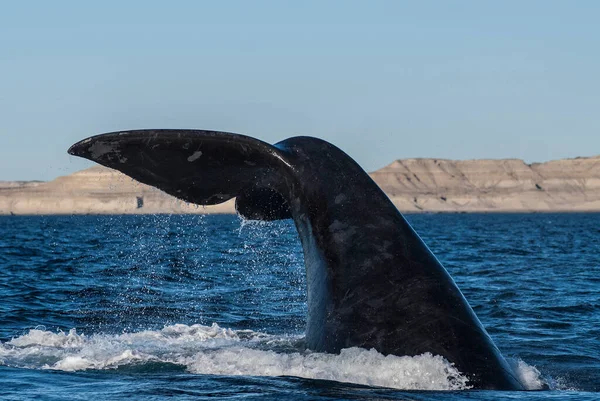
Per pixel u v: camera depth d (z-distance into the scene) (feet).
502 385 96.53
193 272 298.76
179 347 123.65
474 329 100.78
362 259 103.71
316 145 110.73
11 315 188.34
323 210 106.73
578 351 144.05
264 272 300.20
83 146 104.63
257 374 103.30
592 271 337.93
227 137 106.32
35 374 106.52
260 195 111.14
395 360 97.19
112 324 178.09
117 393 94.43
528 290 258.16
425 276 102.58
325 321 104.27
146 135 104.53
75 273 296.51
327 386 94.99
